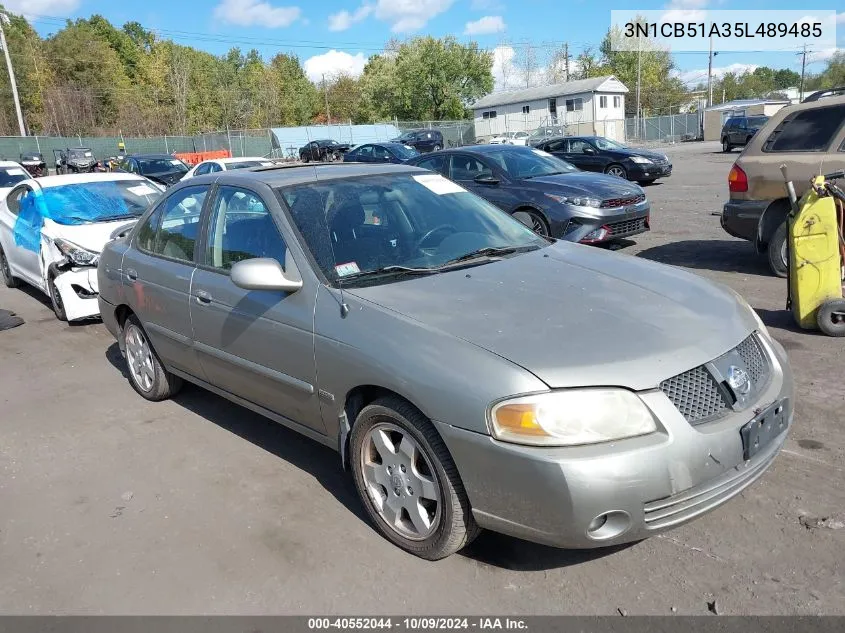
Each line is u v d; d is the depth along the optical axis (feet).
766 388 9.82
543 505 8.47
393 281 11.33
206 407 16.63
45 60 226.79
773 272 25.27
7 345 22.91
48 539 11.44
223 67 265.54
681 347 9.17
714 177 65.21
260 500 12.26
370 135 174.91
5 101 211.82
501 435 8.65
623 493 8.31
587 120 188.75
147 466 13.79
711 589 9.27
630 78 249.14
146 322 15.83
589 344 9.10
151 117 215.31
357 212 12.77
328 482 12.76
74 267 23.67
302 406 11.76
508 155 33.42
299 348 11.32
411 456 10.05
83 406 17.17
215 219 13.92
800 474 11.87
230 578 10.16
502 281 11.16
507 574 9.87
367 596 9.59
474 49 214.48
